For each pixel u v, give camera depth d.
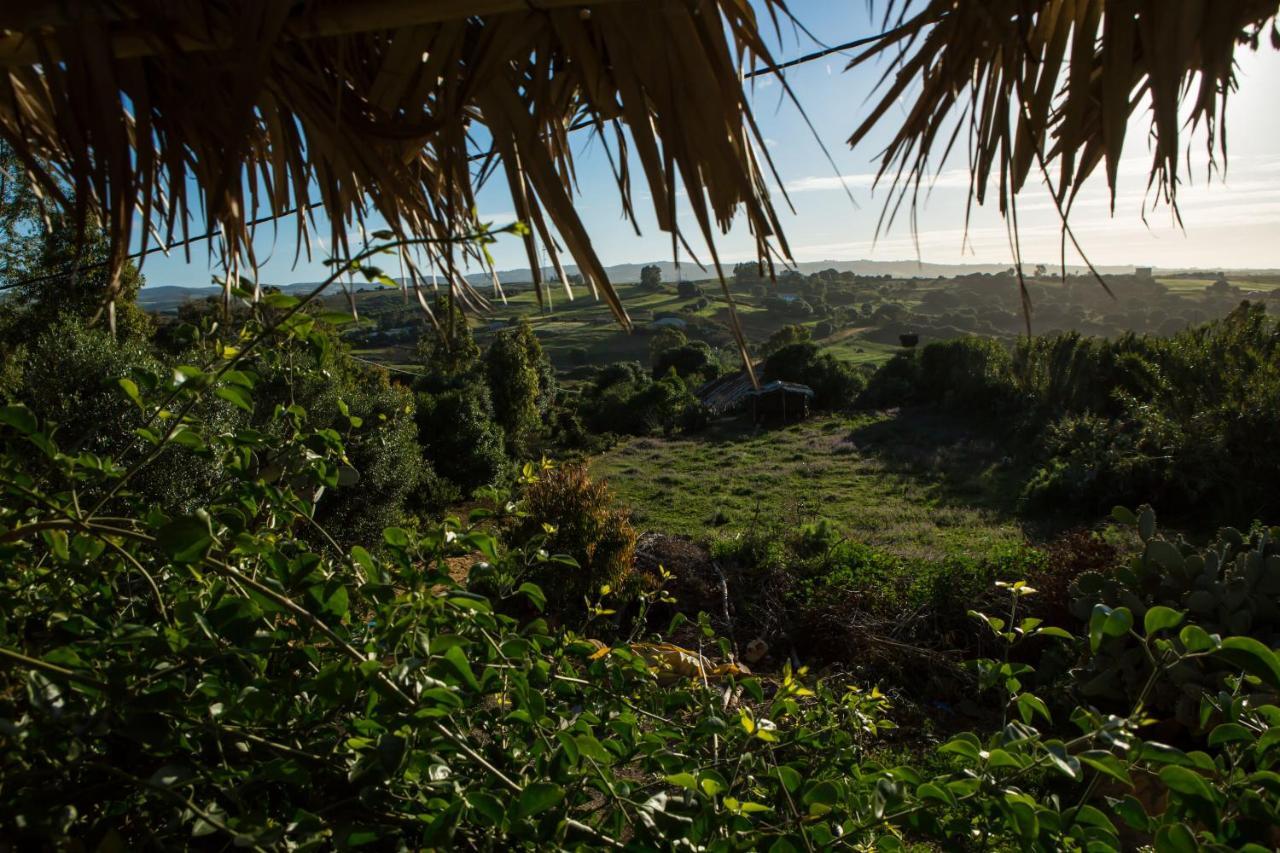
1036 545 12.12
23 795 0.96
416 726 1.09
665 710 1.82
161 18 1.05
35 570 1.38
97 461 1.19
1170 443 13.95
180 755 1.09
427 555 1.55
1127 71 0.91
